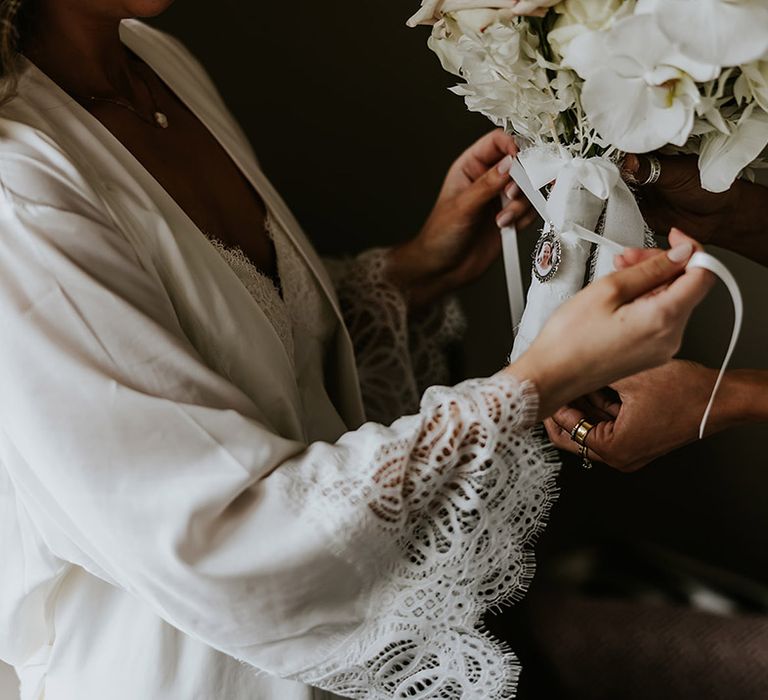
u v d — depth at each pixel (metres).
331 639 1.10
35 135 1.13
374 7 1.97
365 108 2.02
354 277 1.70
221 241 1.36
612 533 2.07
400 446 1.05
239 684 1.23
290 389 1.28
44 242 1.06
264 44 1.99
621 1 0.99
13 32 1.22
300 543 1.04
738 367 1.96
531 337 1.27
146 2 1.28
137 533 1.05
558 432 1.37
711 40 0.91
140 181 1.21
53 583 1.26
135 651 1.24
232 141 1.48
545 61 1.04
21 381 1.04
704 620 1.34
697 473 2.02
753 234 1.41
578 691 1.37
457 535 1.06
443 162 2.04
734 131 1.04
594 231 1.21
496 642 1.10
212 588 1.05
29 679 1.37
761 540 2.01
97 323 1.05
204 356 1.21
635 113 0.99
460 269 1.68
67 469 1.04
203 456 1.05
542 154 1.18
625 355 1.04
